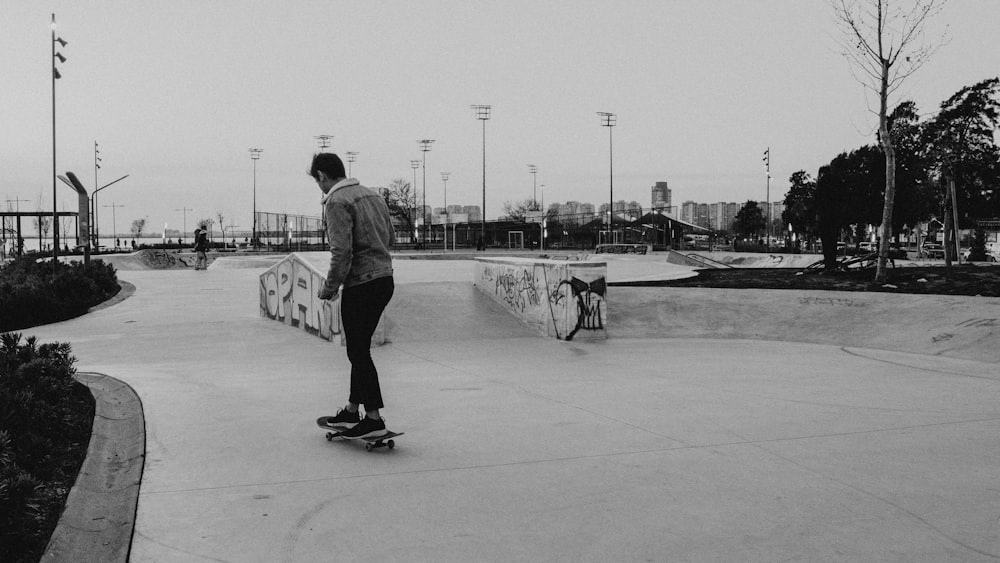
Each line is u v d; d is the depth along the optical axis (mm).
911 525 3414
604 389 6867
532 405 6102
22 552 3137
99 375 7016
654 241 67438
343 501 3738
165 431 5098
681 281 16453
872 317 11320
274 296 13016
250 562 3031
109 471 4246
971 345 9289
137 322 13047
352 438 4703
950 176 25172
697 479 4090
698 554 3100
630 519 3494
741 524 3428
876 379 7477
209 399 6207
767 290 13539
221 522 3453
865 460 4461
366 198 4766
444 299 13250
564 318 10789
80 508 3566
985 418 5609
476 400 6316
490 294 13672
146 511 3580
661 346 10289
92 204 57156
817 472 4215
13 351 6121
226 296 17328
